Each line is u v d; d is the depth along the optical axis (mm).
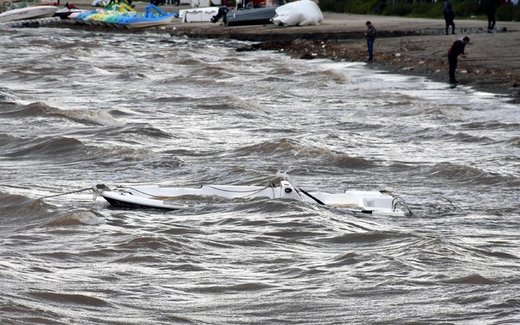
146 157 65750
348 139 72562
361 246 41875
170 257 38969
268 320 30891
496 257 39875
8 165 64188
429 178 59844
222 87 109812
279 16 186000
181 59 140375
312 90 104750
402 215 48906
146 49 160000
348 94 100438
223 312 31641
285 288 34594
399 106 90500
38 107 86000
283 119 84375
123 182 58031
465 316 31234
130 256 39000
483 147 69750
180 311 31609
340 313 31625
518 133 75125
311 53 144500
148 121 83375
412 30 160125
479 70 109750
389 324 30578
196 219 46656
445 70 113625
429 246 40750
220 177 59406
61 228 44406
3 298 31219
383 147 70062
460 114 84500
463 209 50844
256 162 64562
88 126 80000
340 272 36812
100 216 46844
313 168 62531
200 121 83500
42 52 158625
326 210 48812
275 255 39812
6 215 48812
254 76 119875
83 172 61344
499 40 135500
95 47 164500
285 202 49062
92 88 110625
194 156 67062
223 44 168875
